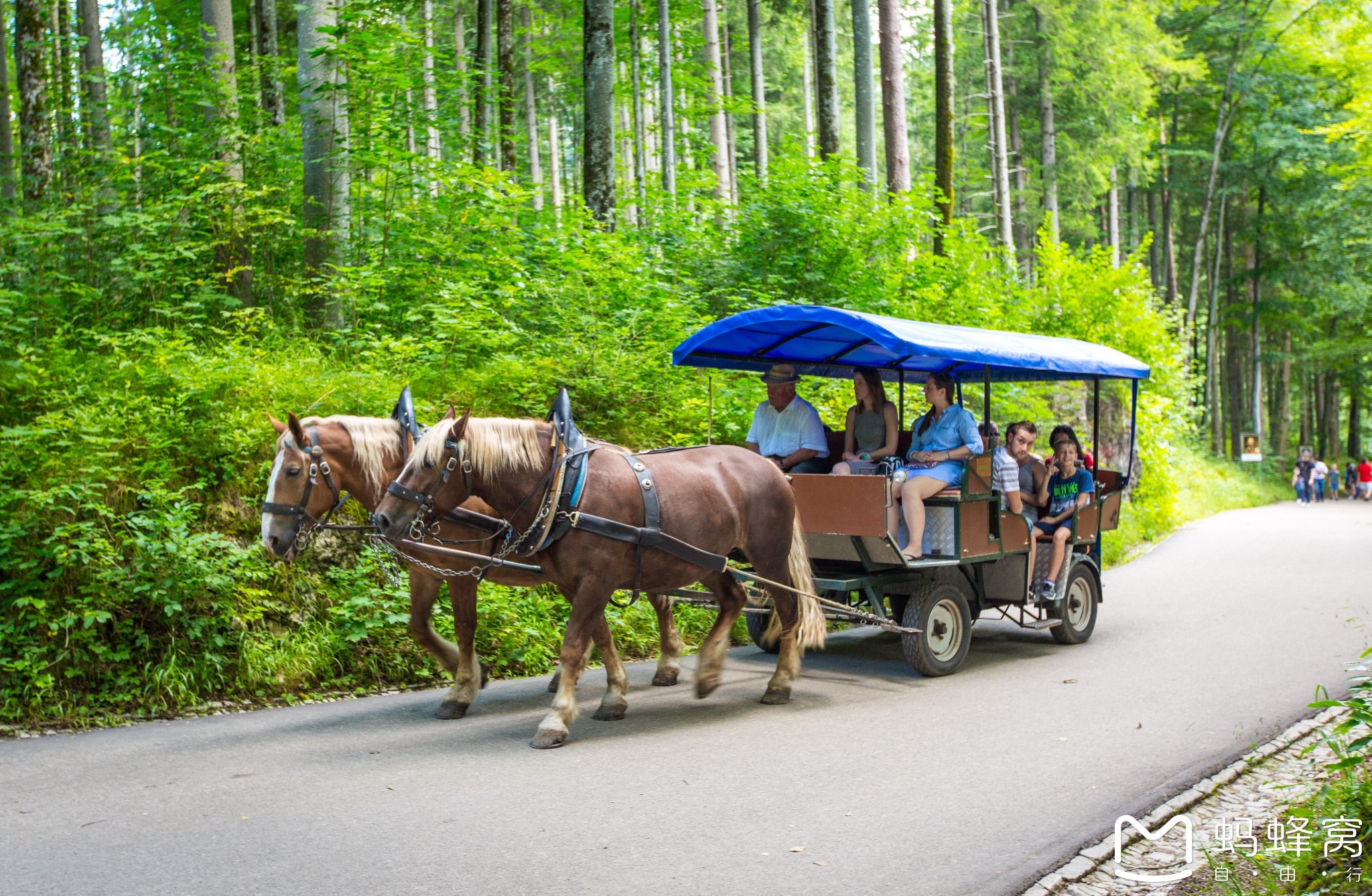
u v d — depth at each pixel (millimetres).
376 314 10953
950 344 7383
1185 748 5793
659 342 11391
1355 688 4547
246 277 10906
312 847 4242
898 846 4324
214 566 7086
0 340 8867
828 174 14695
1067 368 8539
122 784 5055
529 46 26359
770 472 7062
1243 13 36094
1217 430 38562
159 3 16031
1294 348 42031
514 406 9828
